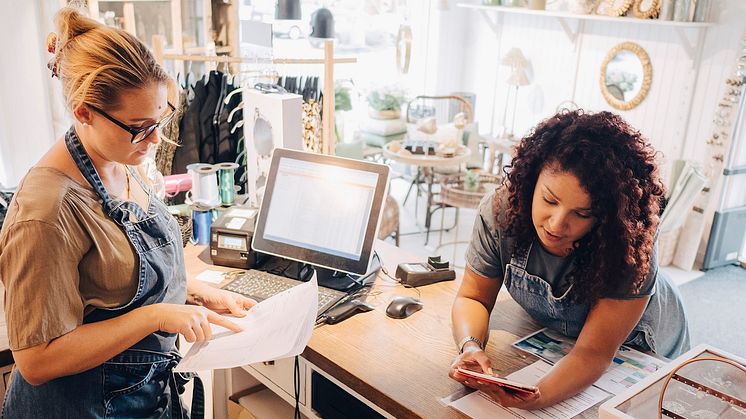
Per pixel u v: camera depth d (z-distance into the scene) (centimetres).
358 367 157
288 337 147
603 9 512
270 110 243
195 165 243
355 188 198
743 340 386
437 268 207
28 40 372
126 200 139
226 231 210
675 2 462
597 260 140
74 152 129
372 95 629
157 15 347
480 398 144
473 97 664
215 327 160
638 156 135
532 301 164
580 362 146
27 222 119
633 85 533
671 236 485
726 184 475
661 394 118
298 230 203
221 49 355
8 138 385
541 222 143
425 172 554
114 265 133
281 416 202
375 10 639
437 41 691
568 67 595
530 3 576
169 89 136
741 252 504
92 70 118
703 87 485
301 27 605
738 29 455
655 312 170
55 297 122
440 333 174
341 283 198
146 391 152
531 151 144
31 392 139
